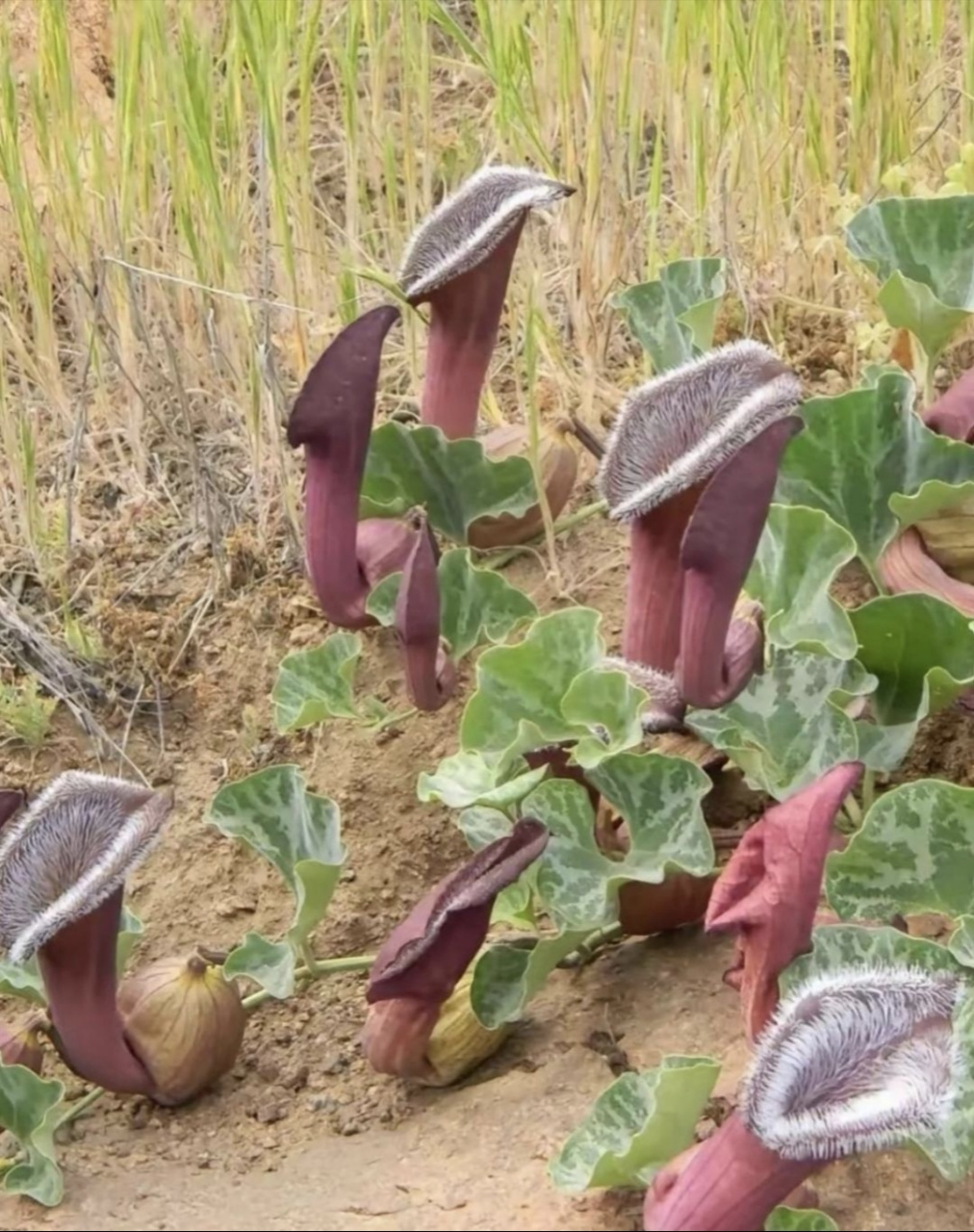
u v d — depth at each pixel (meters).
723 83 1.00
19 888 0.76
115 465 1.03
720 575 0.77
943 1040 0.69
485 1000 0.79
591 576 0.94
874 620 0.83
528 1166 0.76
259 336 0.98
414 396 1.01
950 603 0.85
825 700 0.82
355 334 0.83
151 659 0.96
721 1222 0.71
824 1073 0.69
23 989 0.81
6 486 1.01
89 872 0.76
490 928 0.85
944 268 0.92
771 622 0.81
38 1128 0.78
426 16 1.00
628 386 1.01
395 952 0.78
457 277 0.88
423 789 0.78
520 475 0.92
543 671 0.81
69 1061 0.80
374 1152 0.78
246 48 0.96
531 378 0.91
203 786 0.93
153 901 0.90
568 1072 0.79
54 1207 0.78
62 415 1.03
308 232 1.01
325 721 0.92
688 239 1.04
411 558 0.83
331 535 0.86
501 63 0.99
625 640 0.82
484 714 0.81
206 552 0.99
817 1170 0.71
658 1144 0.73
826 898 0.79
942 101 1.05
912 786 0.78
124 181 1.00
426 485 0.92
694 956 0.82
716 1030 0.79
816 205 1.02
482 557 0.94
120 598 0.98
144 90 1.01
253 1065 0.83
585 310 1.00
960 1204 0.74
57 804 0.77
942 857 0.78
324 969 0.83
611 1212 0.74
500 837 0.79
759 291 1.01
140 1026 0.81
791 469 0.87
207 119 0.97
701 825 0.80
